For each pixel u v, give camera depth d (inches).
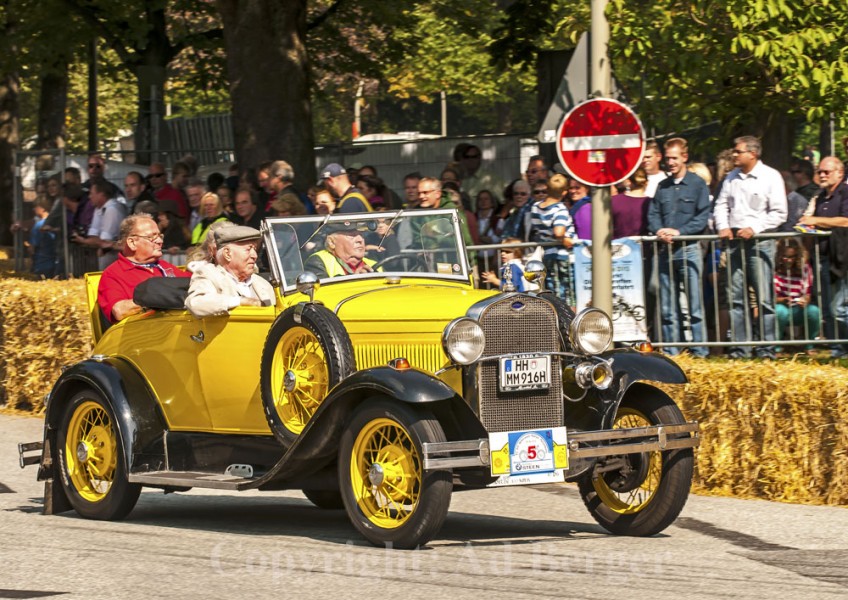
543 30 1680.6
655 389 596.4
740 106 1128.8
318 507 693.9
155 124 1963.6
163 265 713.6
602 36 746.2
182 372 642.8
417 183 1031.0
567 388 598.5
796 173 1079.0
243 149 1311.5
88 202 1247.5
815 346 819.4
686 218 847.7
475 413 546.6
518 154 1567.4
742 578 493.7
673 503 575.2
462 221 878.4
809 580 491.5
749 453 694.5
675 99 1136.8
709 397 704.4
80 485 658.2
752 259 828.6
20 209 1343.5
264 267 650.8
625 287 850.8
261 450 612.4
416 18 2191.2
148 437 642.8
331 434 560.1
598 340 583.5
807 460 676.1
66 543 575.8
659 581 487.2
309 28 2054.6
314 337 573.3
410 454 541.0
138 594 470.6
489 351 560.4
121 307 685.9
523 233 953.5
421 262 648.4
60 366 1021.2
